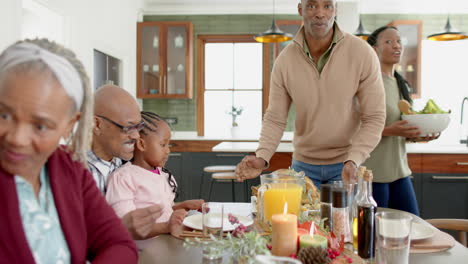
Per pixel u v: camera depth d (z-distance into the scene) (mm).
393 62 2184
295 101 1977
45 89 572
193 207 1452
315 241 922
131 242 832
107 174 1283
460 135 5543
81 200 762
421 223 1307
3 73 569
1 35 2695
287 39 4586
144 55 5527
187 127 5863
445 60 5594
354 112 1929
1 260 626
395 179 2090
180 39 5512
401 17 5566
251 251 838
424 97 5648
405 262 887
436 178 3283
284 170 1520
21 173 634
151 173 1321
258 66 5879
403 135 2010
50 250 684
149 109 5902
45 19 3506
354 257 970
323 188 1139
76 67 654
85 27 3928
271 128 1990
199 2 5613
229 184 4332
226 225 1204
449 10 5527
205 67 5934
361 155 1698
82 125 717
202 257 981
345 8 5402
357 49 1827
